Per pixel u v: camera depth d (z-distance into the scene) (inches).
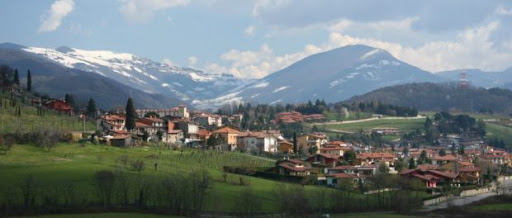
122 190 7578.7
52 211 6609.3
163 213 7012.8
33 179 7475.4
